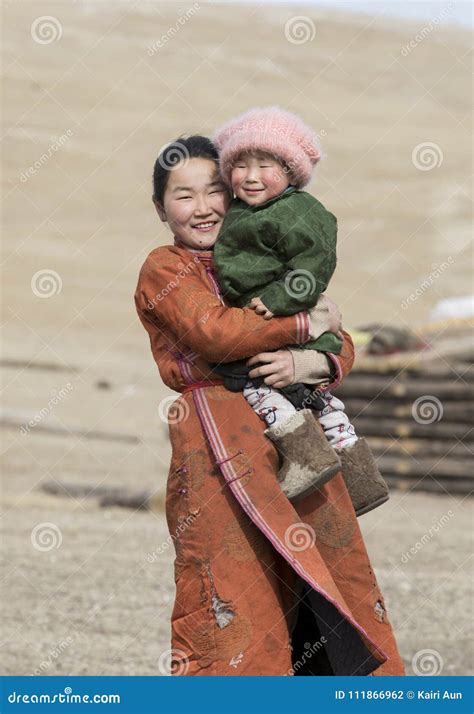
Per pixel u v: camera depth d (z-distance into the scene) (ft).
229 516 39.01
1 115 429.79
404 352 134.62
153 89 485.15
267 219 39.01
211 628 38.40
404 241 324.80
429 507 120.57
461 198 372.79
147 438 157.89
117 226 341.82
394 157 424.05
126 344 246.68
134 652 63.57
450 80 552.82
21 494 118.11
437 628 71.10
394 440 131.44
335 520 40.22
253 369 39.68
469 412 128.57
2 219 340.80
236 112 476.13
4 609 72.59
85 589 78.48
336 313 40.37
